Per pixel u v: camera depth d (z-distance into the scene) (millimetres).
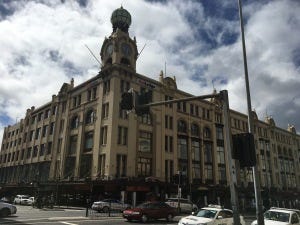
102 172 39344
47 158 52406
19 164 62000
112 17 47469
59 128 51938
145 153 42625
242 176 56938
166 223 22641
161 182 40750
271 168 66375
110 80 42875
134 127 42281
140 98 9922
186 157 48594
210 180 50938
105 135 40969
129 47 45406
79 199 41875
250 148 8711
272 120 72562
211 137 54094
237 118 62062
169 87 48750
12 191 58531
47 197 41750
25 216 23609
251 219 31359
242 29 12250
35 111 62469
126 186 37469
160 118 45938
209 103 55969
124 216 23078
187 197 44875
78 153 44719
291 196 67312
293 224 15031
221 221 15898
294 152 77375
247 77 11633
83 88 48875
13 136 69812
